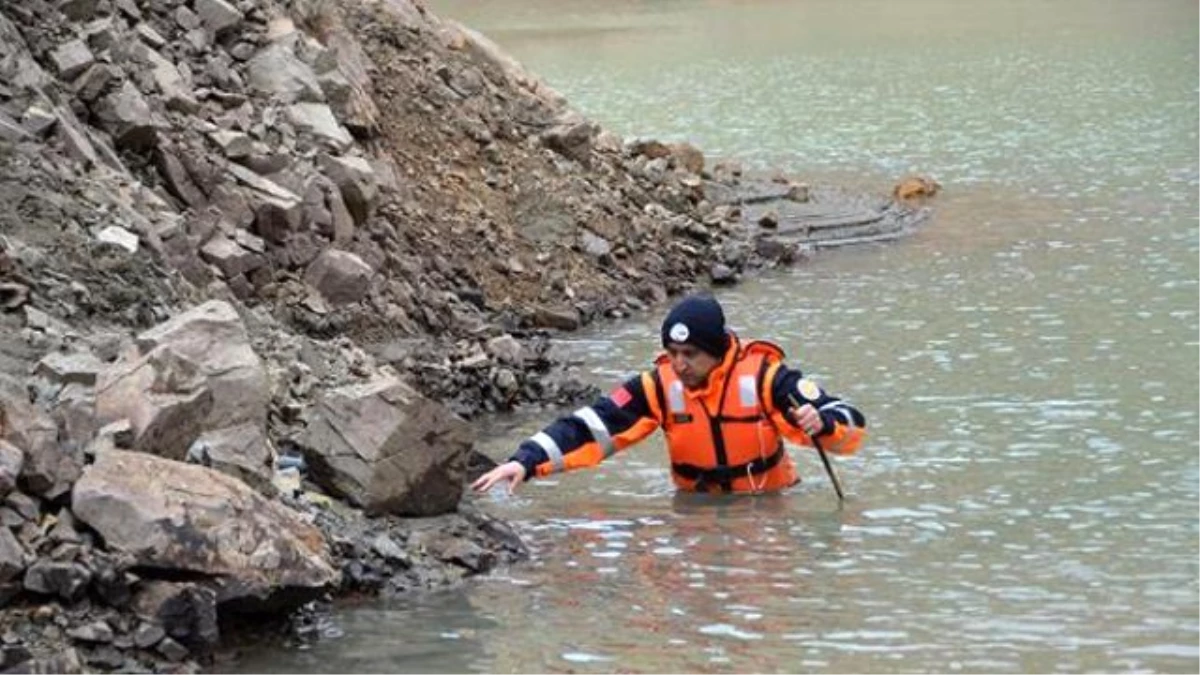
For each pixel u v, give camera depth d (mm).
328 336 14609
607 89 38219
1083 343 15133
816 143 29672
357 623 8891
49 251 11875
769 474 11148
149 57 15852
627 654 8391
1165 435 12234
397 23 20766
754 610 8953
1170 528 10211
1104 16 49781
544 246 18234
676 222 19922
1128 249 19469
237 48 17156
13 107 13500
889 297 17562
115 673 8117
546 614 8984
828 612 8898
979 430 12508
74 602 8305
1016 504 10742
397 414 10211
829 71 40125
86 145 13703
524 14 57969
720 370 11023
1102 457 11742
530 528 10492
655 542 10141
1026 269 18625
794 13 55250
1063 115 31656
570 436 10797
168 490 8719
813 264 19625
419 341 15062
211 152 15422
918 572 9500
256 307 14297
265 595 8602
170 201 14766
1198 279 17703
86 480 8648
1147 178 24469
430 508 10195
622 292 18016
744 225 21125
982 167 26297
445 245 17438
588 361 15633
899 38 47000
